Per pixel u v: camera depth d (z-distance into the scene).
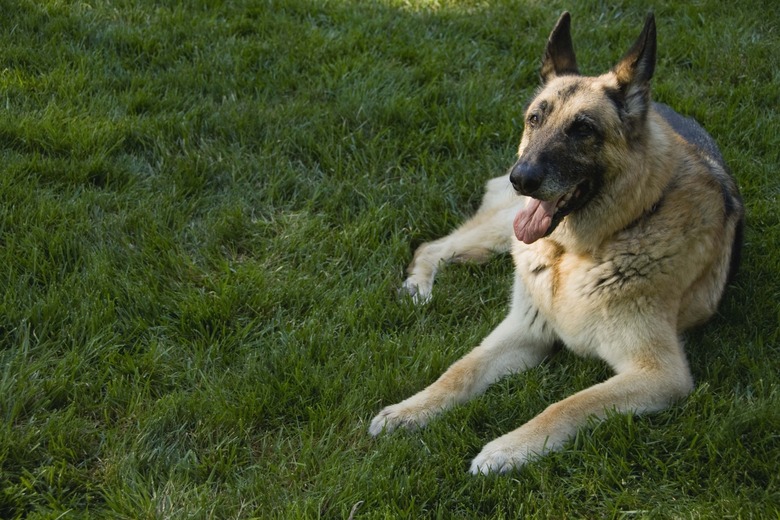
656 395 2.73
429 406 2.75
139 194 3.14
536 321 2.91
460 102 3.48
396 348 2.85
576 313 2.83
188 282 2.97
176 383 2.76
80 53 3.48
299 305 2.94
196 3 3.79
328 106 3.46
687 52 3.74
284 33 3.71
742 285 3.03
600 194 2.81
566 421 2.69
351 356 2.83
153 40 3.58
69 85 3.36
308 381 2.78
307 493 2.60
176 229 3.08
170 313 2.90
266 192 3.21
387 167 3.32
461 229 3.16
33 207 3.03
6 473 2.57
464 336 2.94
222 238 3.08
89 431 2.66
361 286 3.01
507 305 3.02
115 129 3.25
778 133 3.43
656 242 2.79
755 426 2.67
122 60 3.53
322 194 3.23
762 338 2.89
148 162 3.25
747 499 2.56
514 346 2.90
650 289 2.79
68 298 2.86
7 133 3.18
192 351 2.83
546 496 2.60
